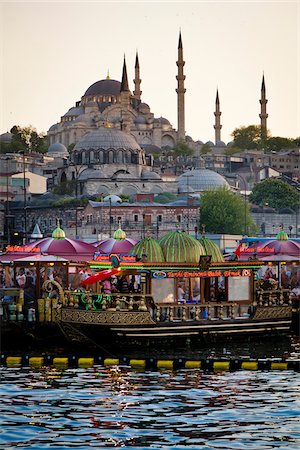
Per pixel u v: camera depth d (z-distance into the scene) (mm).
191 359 48469
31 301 59406
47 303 56719
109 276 54969
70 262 66125
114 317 52844
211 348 54469
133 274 54656
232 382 43719
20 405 38562
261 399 39594
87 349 54000
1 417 36438
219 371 47062
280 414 36844
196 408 37969
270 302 58531
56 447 32375
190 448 32219
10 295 58562
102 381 44031
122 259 54156
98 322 52969
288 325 58656
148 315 53250
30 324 55969
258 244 77562
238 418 36219
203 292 56062
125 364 48938
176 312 55438
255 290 58000
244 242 87250
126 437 33562
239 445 32500
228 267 56844
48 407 38156
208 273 56000
